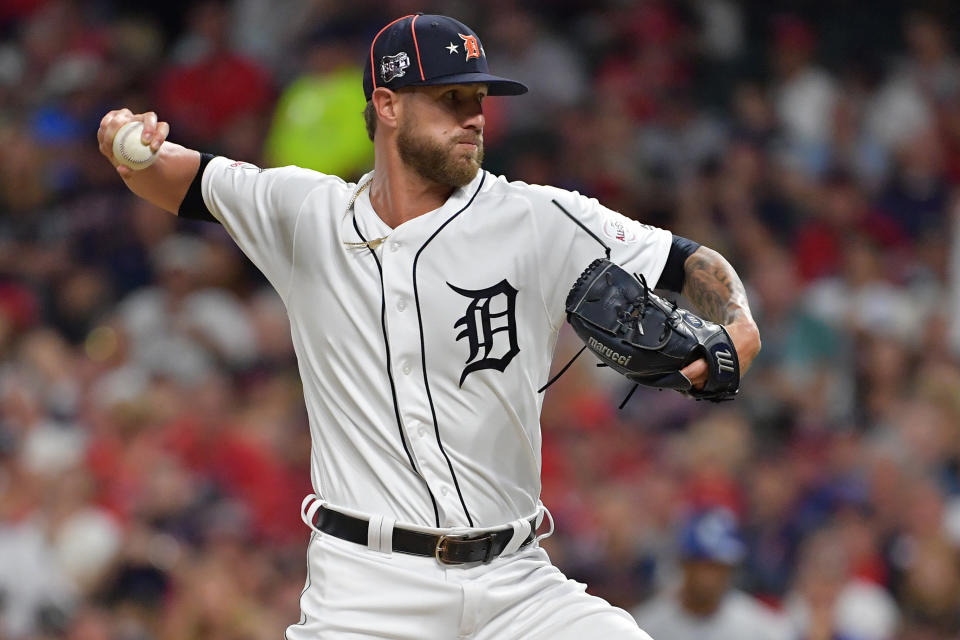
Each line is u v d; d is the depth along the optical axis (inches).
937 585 1162.6
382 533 499.8
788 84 1860.2
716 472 1255.5
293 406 1376.7
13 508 1158.3
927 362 1512.1
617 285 487.8
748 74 1888.5
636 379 492.4
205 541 1151.6
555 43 1838.1
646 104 1812.3
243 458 1242.0
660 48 1879.9
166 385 1339.8
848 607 1104.2
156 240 1606.8
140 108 1819.6
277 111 1747.0
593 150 1733.5
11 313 1540.4
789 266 1611.7
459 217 509.0
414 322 502.9
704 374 483.5
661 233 526.3
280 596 1084.5
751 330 492.1
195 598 1018.7
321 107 1588.3
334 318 513.0
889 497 1245.1
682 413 1384.1
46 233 1652.3
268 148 1638.8
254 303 1537.9
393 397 502.9
